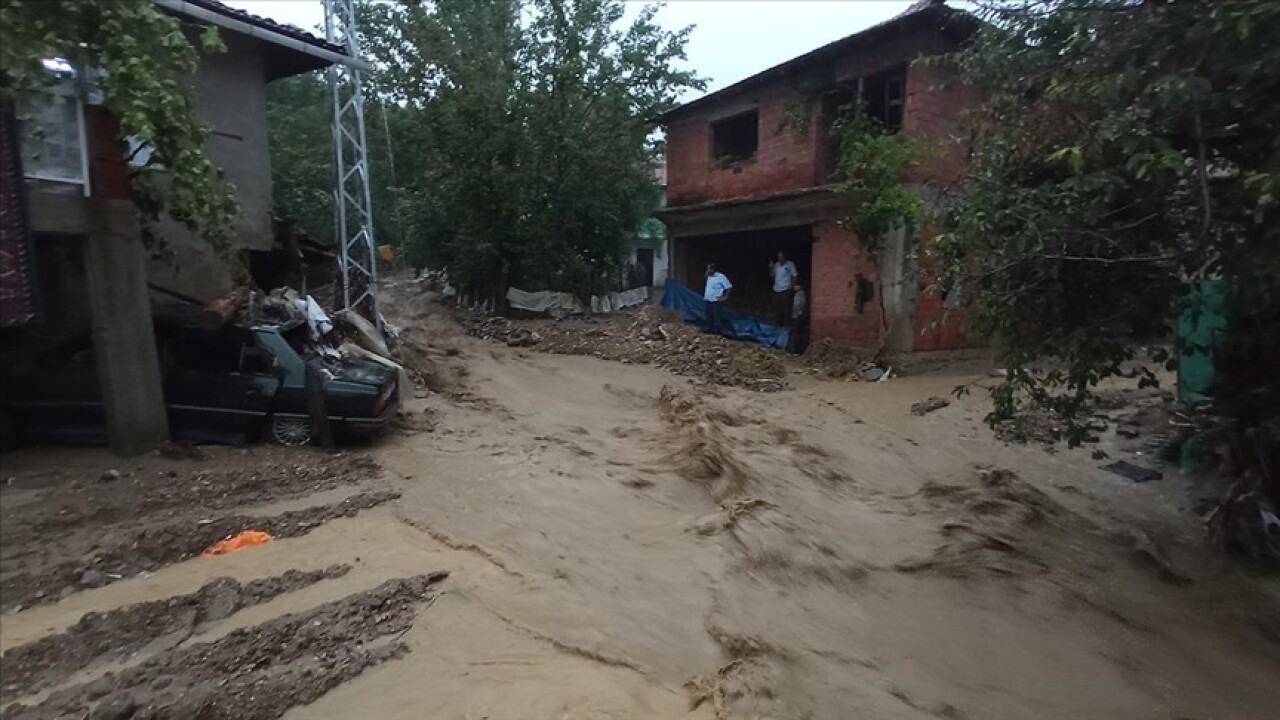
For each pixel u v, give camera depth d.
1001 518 8.27
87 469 8.03
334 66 14.41
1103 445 10.44
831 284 17.17
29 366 8.97
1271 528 7.49
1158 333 6.75
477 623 5.50
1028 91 7.01
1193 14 5.26
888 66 15.69
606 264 24.52
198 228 9.50
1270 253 5.29
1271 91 5.20
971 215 6.76
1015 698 5.28
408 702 4.50
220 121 12.20
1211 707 5.27
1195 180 5.88
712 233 20.47
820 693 5.05
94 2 6.66
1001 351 7.89
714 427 10.93
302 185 23.34
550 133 20.77
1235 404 7.21
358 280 15.42
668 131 22.28
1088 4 6.21
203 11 10.60
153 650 5.00
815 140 17.36
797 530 7.74
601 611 5.89
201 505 7.35
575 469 9.34
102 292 8.33
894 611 6.45
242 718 4.25
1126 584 7.06
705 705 4.75
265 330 9.53
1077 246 6.32
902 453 10.48
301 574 6.04
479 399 12.85
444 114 20.41
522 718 4.38
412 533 7.09
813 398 13.58
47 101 7.06
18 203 6.07
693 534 7.62
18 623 5.29
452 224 21.94
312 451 9.20
